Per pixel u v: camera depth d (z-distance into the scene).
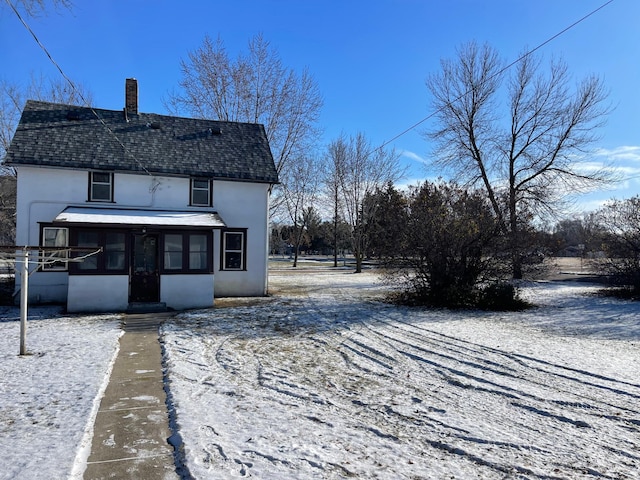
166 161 19.23
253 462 4.50
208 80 30.02
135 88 21.30
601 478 4.25
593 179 27.14
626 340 10.73
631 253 19.61
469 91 29.88
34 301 17.08
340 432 5.33
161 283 16.53
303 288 24.66
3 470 4.27
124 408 6.19
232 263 20.33
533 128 28.50
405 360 8.91
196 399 6.50
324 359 9.05
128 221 16.17
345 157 41.34
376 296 20.41
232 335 11.50
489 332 11.77
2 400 6.35
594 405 6.25
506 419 5.77
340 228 52.97
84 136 18.81
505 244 16.30
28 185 17.31
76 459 4.53
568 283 26.91
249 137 22.23
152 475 4.29
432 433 5.32
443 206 16.77
